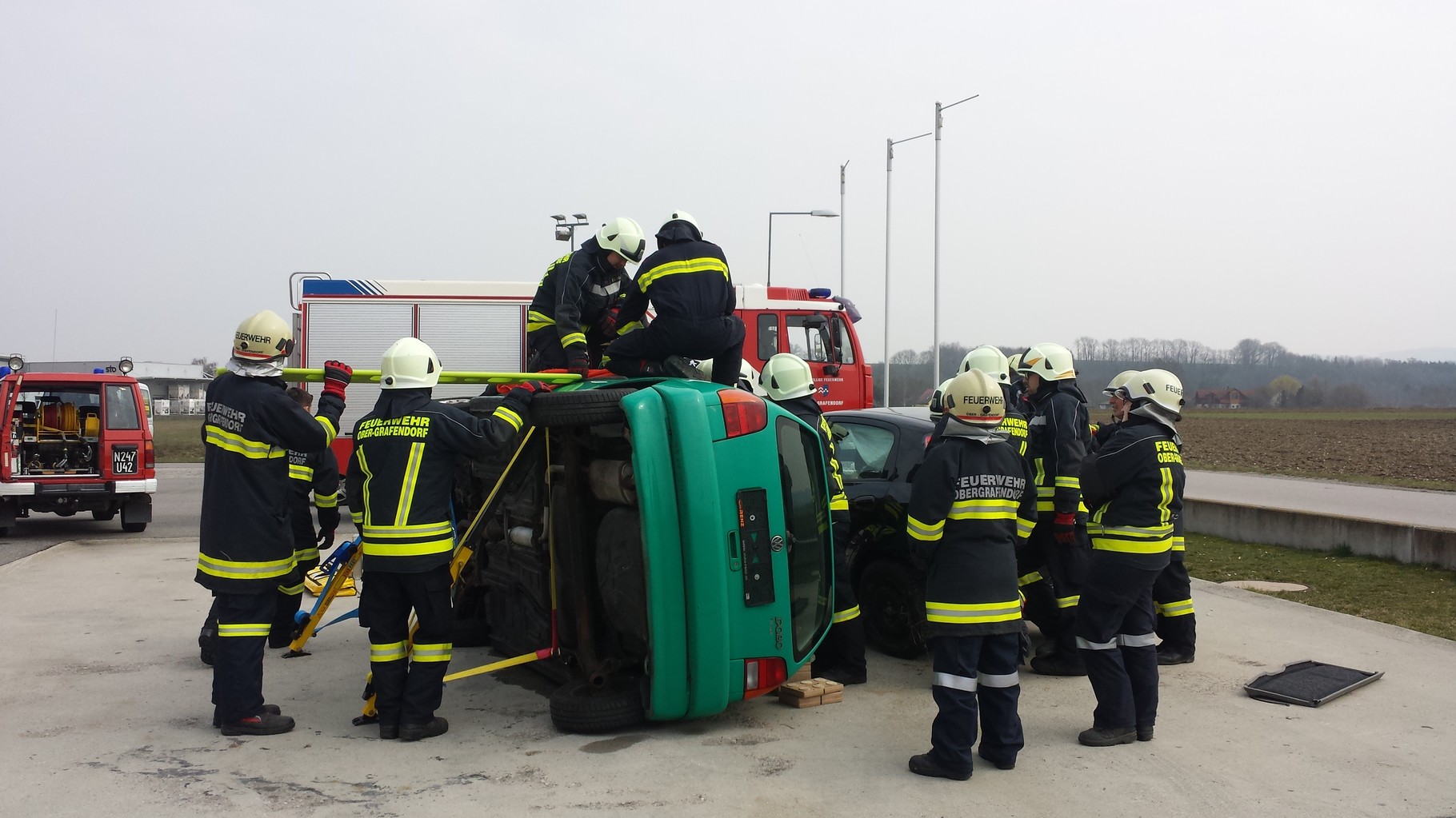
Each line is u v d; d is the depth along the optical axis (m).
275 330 5.18
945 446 4.70
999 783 4.62
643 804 4.32
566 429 5.43
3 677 6.34
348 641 7.52
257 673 5.27
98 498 13.22
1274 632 7.66
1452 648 7.13
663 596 4.94
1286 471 25.73
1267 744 5.18
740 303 15.68
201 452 33.78
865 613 7.25
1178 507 5.10
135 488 13.37
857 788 4.54
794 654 5.50
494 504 5.62
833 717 5.61
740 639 5.19
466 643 7.38
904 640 6.96
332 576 6.82
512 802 4.34
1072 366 6.71
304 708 5.80
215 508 5.14
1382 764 4.88
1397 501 17.47
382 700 5.19
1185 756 5.00
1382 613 8.33
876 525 7.05
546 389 5.41
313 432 5.16
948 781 4.63
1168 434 5.09
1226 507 12.98
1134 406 5.21
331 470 6.81
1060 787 4.57
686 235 5.96
